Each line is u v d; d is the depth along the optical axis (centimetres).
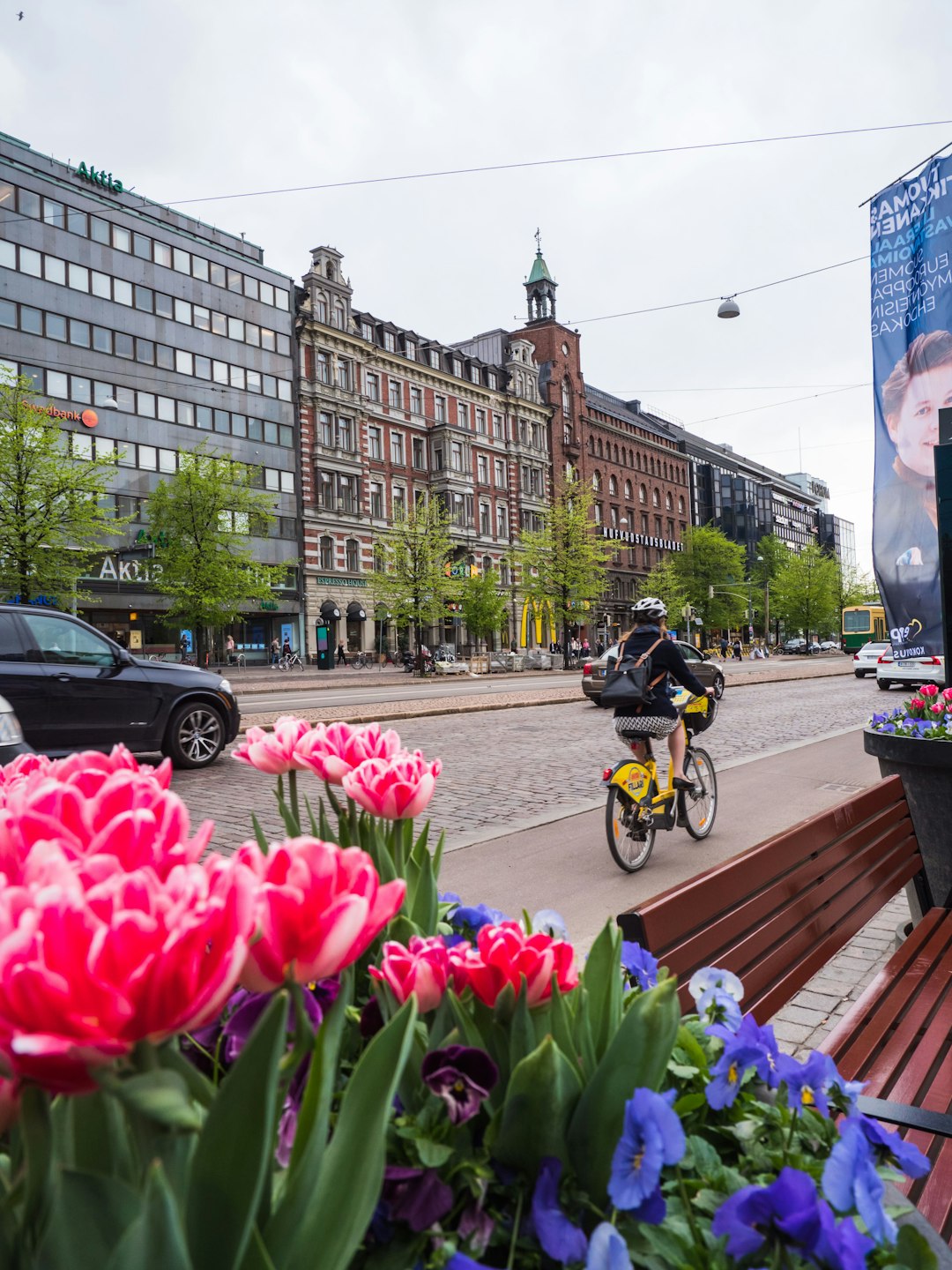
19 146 3566
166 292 4034
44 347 3612
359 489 4747
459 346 6072
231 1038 102
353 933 67
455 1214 90
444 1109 92
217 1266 60
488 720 1535
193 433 4097
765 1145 106
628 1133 81
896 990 246
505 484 5641
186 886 58
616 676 573
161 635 4031
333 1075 75
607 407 6931
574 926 452
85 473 2408
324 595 4566
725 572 6750
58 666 882
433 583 3912
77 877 63
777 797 794
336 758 140
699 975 142
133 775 86
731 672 3497
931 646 660
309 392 4503
